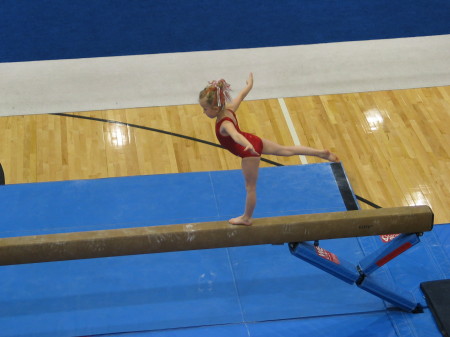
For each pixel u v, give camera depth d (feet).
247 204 19.65
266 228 20.35
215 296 23.91
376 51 38.58
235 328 22.85
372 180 30.50
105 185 28.40
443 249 26.17
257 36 39.81
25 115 33.37
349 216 20.57
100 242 19.95
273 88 35.70
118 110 34.01
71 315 23.11
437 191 29.99
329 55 38.17
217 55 37.99
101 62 37.11
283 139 32.48
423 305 23.84
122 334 22.56
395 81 36.42
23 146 31.63
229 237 20.39
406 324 23.17
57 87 35.17
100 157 31.27
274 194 28.25
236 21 41.16
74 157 31.22
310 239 20.84
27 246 19.66
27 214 26.84
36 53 37.63
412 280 24.89
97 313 23.20
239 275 24.71
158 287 24.18
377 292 22.80
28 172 30.30
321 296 24.06
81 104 34.22
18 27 39.81
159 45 38.78
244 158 18.33
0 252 19.58
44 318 22.97
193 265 25.04
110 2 42.68
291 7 42.65
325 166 29.81
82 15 41.24
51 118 33.27
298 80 36.32
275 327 22.91
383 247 22.00
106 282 24.30
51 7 41.88
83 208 27.22
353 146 32.24
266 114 33.99
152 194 28.04
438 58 38.11
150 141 32.27
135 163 31.07
